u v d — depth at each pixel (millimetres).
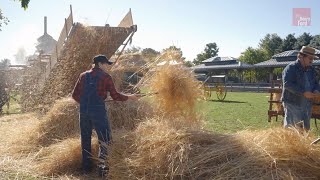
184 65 6883
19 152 6410
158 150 4430
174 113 6641
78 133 6738
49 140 6750
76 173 5324
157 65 6914
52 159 5492
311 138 4297
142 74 8016
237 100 22969
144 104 7051
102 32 8555
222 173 3936
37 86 11141
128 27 8523
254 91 40312
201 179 3996
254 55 72438
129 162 4574
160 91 6703
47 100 9070
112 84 5219
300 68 5398
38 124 7043
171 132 4629
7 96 14602
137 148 4680
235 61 53281
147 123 5293
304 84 5375
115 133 5703
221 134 4660
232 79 56406
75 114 6973
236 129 9422
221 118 12078
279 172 3740
